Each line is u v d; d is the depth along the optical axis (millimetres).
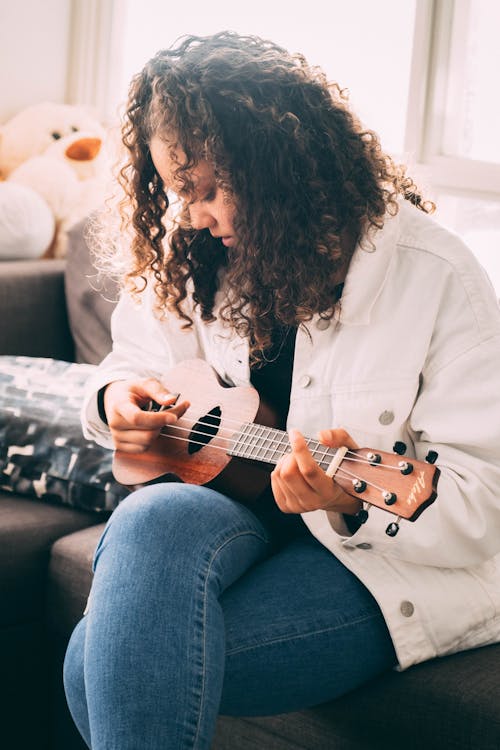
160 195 1398
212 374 1436
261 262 1245
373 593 1181
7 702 1637
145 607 1051
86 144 2623
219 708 1140
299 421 1301
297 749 1282
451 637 1203
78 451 1752
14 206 2420
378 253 1240
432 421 1216
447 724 1127
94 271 2246
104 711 1012
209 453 1340
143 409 1456
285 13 2498
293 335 1343
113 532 1143
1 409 1821
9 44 2766
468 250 1256
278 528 1329
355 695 1209
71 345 2379
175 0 2760
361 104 2355
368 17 2330
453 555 1177
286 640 1131
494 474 1179
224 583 1145
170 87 1227
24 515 1704
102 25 2887
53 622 1630
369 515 1168
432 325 1226
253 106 1202
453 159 2135
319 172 1234
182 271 1425
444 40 2139
